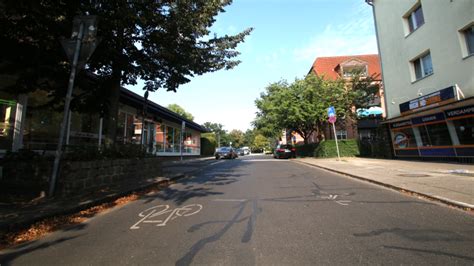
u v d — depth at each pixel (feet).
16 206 19.84
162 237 15.11
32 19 21.30
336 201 22.95
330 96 82.84
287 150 100.27
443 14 48.21
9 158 24.66
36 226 16.84
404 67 59.57
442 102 46.98
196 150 123.75
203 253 12.85
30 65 27.12
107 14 24.07
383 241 13.83
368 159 66.18
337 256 12.19
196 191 28.94
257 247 13.44
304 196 25.32
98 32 25.76
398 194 25.17
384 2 66.08
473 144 44.39
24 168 23.77
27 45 24.77
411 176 33.55
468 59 43.39
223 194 27.02
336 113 83.66
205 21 28.73
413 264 11.27
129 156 33.76
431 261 11.51
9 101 33.35
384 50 66.64
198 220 18.21
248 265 11.53
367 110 95.71
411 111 54.95
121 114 59.36
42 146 37.65
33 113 36.32
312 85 83.66
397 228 15.74
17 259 12.53
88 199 22.12
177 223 17.65
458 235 14.44
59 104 34.19
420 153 56.59
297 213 19.43
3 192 23.29
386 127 67.10
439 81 49.55
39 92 36.81
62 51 25.76
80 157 26.11
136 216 19.44
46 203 20.76
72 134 43.65
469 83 43.34
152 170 38.45
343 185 31.19
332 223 16.97
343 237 14.52
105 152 30.30
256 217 18.62
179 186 32.65
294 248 13.21
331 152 80.74
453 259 11.66
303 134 108.27
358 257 12.04
